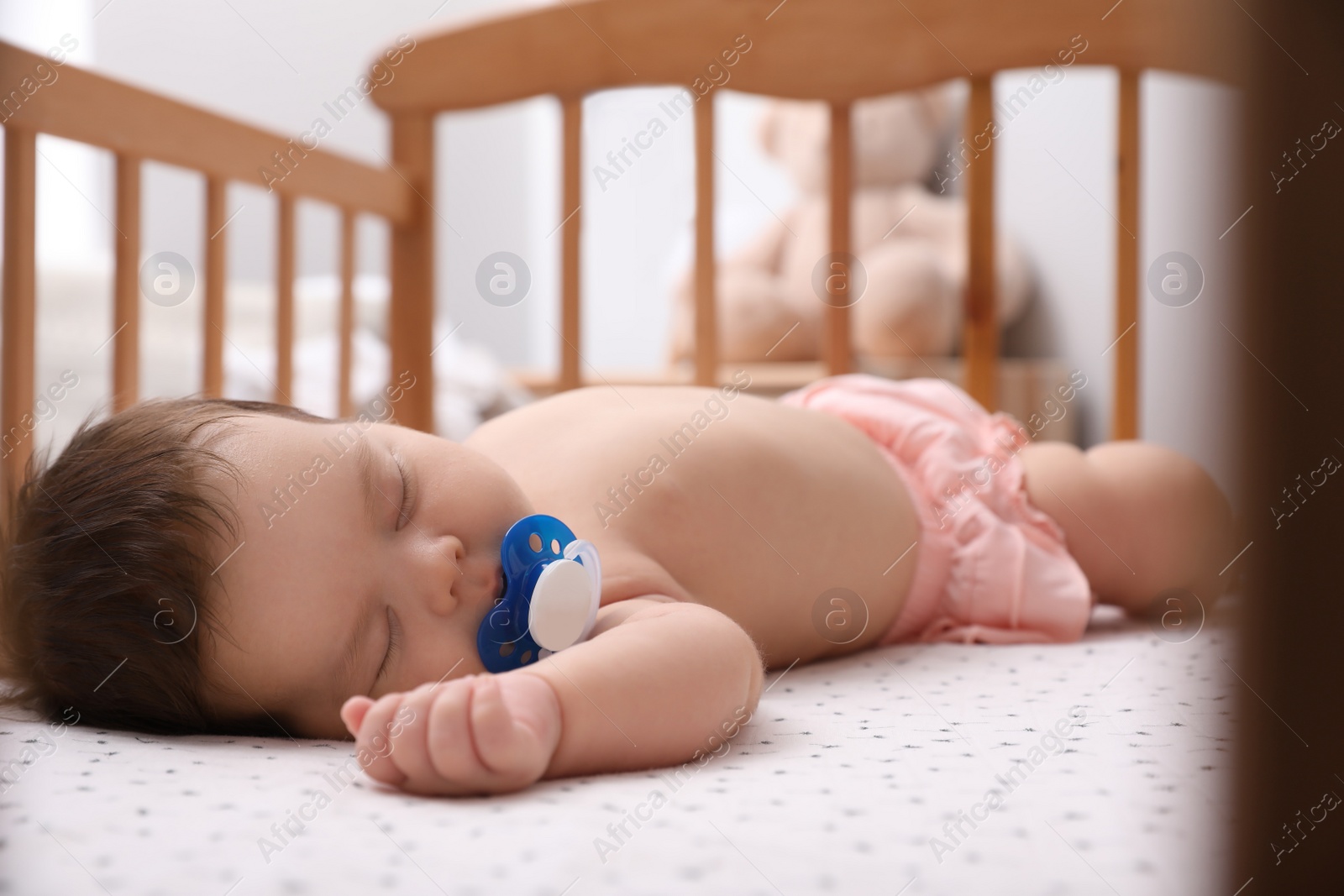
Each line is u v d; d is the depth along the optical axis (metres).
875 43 1.71
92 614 0.79
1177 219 1.93
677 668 0.72
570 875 0.50
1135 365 1.65
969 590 1.21
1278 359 0.35
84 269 2.46
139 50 3.50
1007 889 0.48
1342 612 0.36
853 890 0.48
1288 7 0.35
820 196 2.98
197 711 0.81
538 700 0.65
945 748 0.71
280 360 1.61
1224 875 0.40
